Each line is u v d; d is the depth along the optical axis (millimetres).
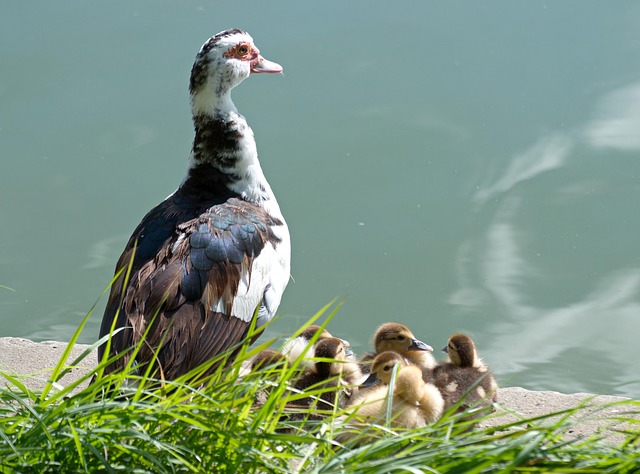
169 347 10695
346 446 8359
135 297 11000
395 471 7668
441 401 10641
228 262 11672
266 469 8031
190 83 13492
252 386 8688
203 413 8289
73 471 7949
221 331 11359
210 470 8094
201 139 13391
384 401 10203
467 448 7812
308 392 9742
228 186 13352
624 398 12602
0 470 7676
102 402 8227
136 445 8172
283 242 12758
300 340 12172
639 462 7668
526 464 7754
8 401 9141
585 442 8219
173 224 12016
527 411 12258
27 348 13898
